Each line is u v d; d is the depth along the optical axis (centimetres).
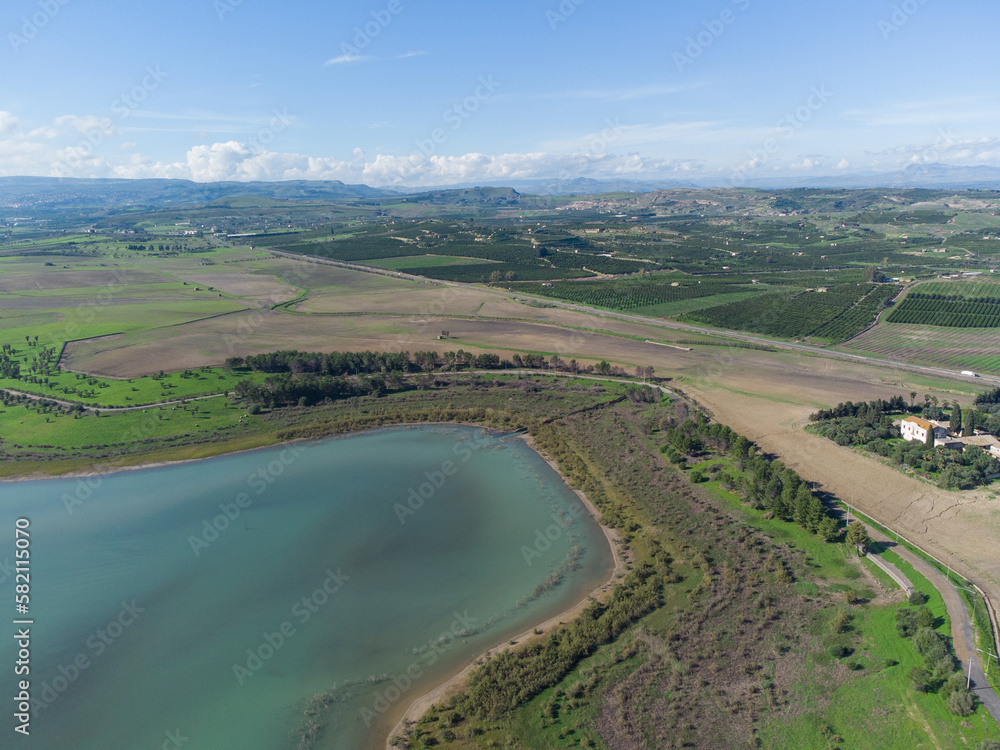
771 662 6475
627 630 7062
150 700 6244
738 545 8725
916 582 7612
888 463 10488
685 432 12125
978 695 5678
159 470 11481
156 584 8106
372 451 12356
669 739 5538
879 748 5306
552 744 5559
